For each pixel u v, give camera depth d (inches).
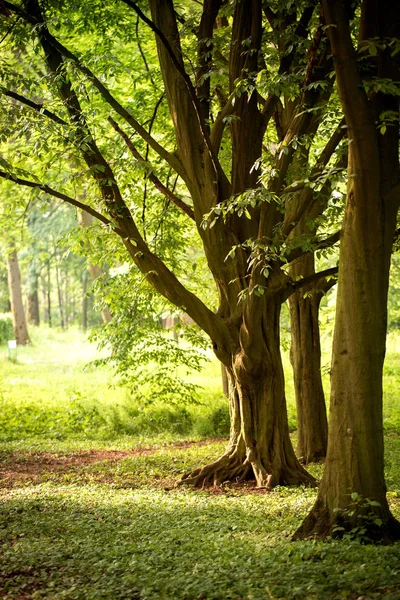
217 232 458.6
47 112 462.3
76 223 1355.8
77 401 789.9
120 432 740.0
